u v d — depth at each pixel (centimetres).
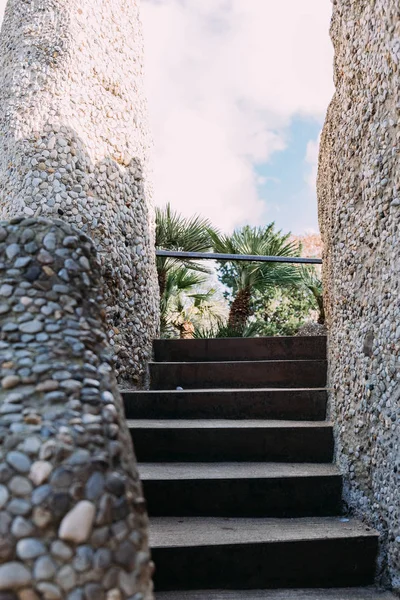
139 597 115
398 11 237
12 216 341
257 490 279
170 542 240
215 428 313
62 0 362
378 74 262
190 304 745
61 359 136
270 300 767
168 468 297
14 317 141
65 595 108
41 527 112
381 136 260
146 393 346
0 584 106
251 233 630
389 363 246
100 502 117
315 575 243
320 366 372
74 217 344
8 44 371
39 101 348
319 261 488
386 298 251
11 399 127
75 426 125
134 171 403
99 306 155
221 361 404
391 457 240
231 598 230
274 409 344
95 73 378
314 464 309
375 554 247
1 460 117
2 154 357
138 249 398
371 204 271
